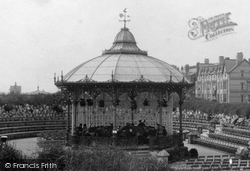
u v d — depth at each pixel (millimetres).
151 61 42719
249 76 115750
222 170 33625
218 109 88188
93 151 25562
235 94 114875
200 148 52469
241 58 116375
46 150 26797
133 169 23969
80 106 44938
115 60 42156
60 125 69188
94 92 40281
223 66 119188
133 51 44656
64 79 41500
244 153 41250
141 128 41562
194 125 76062
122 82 38625
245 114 78312
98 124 45719
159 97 40344
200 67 137375
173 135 41062
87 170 24125
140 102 45625
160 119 40469
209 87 128250
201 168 32125
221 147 50156
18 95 90438
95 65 42000
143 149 38281
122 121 45750
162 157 31656
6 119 64625
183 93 42562
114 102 39438
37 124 67938
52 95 86250
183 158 40031
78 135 40375
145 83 38812
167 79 40375
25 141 54156
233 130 62906
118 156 24875
